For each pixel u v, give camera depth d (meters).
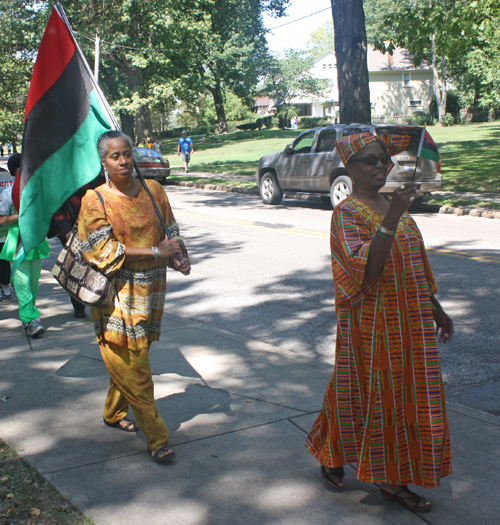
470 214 13.37
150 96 37.91
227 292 7.33
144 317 3.25
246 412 3.92
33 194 4.00
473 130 43.06
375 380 2.65
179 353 5.12
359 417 2.74
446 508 2.85
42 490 2.95
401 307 2.64
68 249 3.28
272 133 54.97
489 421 3.79
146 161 22.56
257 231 11.65
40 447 3.41
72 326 5.94
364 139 2.69
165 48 37.16
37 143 3.96
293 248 9.88
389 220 2.45
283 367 4.78
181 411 3.94
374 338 2.64
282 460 3.30
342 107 18.09
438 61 60.97
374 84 63.56
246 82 54.34
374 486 3.04
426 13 16.89
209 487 3.02
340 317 2.75
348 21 17.55
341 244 2.65
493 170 19.73
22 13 33.41
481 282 7.36
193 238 11.07
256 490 3.00
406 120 57.81
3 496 2.86
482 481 3.08
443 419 2.67
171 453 3.27
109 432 3.62
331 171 14.12
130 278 3.23
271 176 15.92
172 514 2.78
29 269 5.51
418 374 2.66
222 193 19.50
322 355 5.23
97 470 3.16
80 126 3.91
